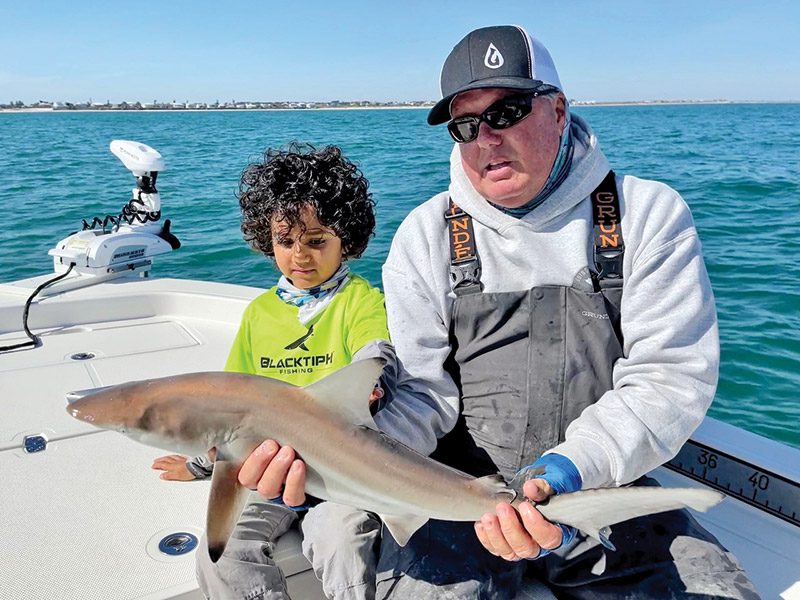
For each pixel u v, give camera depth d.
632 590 1.79
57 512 2.41
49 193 14.00
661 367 1.85
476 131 1.90
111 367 3.60
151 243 4.88
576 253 1.95
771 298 6.42
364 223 2.62
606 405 1.84
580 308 1.93
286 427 1.56
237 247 8.97
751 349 5.30
